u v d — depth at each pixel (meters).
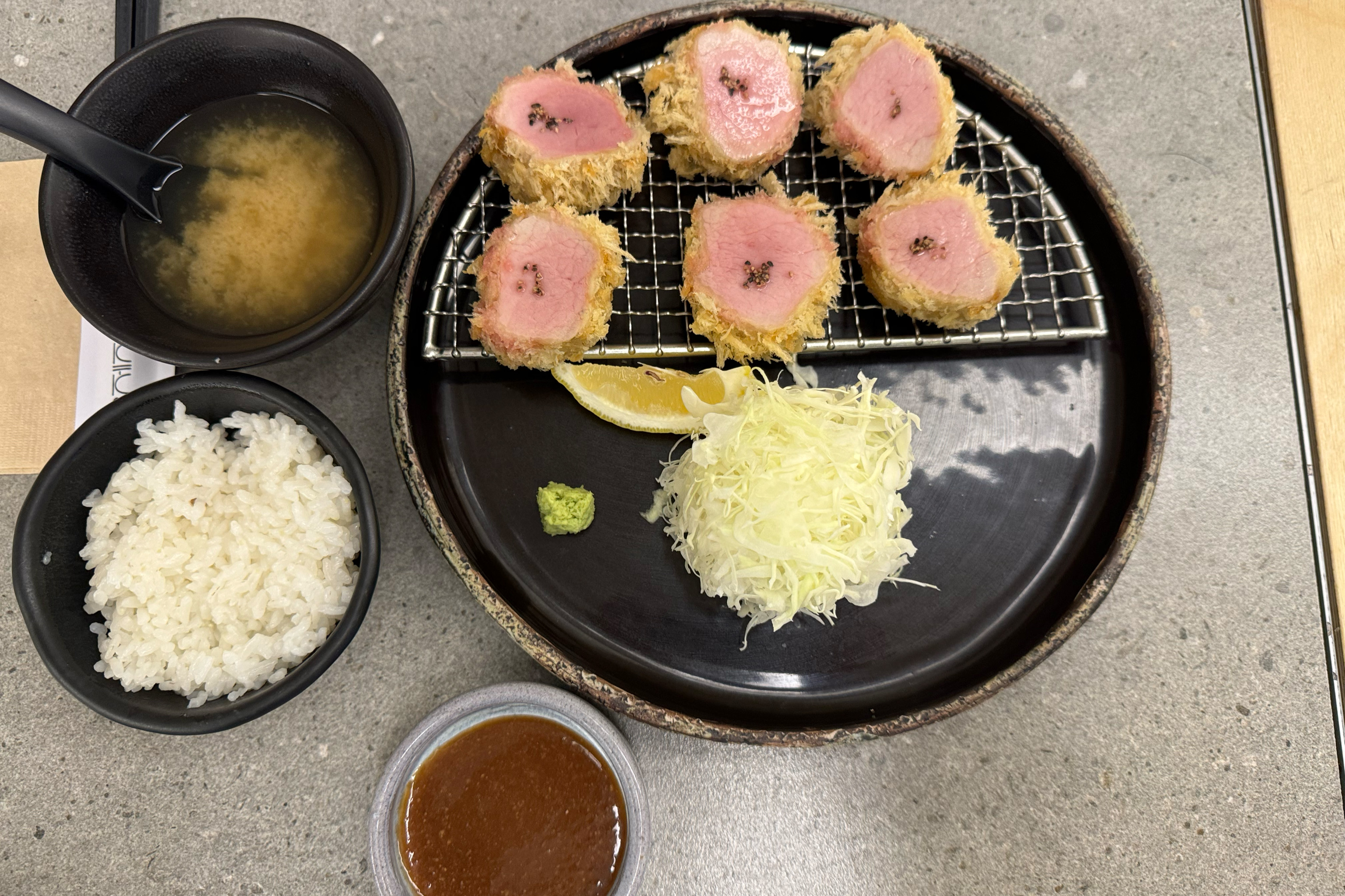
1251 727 0.38
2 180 0.38
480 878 0.35
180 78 0.33
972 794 0.38
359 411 0.38
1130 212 0.40
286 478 0.35
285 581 0.34
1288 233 0.39
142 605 0.34
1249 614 0.39
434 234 0.36
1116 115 0.41
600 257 0.36
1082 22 0.41
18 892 0.36
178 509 0.34
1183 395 0.39
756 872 0.38
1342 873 0.38
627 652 0.36
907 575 0.37
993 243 0.36
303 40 0.33
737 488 0.36
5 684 0.37
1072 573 0.37
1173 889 0.38
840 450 0.36
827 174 0.39
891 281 0.36
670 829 0.38
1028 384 0.38
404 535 0.38
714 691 0.36
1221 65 0.41
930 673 0.36
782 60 0.37
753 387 0.37
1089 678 0.39
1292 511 0.39
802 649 0.37
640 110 0.38
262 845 0.37
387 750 0.37
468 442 0.37
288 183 0.35
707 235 0.36
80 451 0.33
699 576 0.37
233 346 0.33
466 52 0.40
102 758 0.37
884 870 0.38
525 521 0.37
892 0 0.41
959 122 0.38
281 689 0.32
